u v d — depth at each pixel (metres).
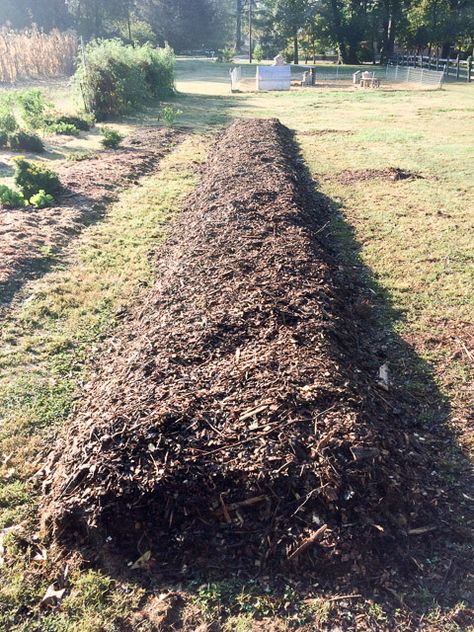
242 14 69.62
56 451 3.23
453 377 4.04
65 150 11.38
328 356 3.61
